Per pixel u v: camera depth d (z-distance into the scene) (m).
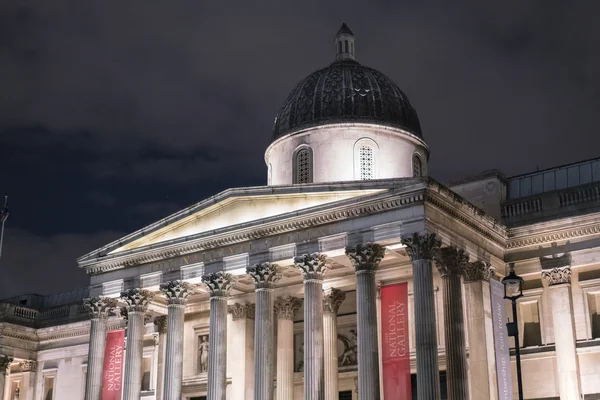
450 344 41.47
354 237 42.25
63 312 69.94
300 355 52.66
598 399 43.62
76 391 65.81
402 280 48.16
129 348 49.72
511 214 49.19
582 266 45.72
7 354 67.44
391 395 39.53
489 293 45.28
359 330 40.62
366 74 56.12
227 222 48.03
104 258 52.34
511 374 46.31
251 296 53.88
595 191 46.72
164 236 50.78
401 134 54.19
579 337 45.06
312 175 52.94
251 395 52.78
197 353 56.09
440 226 41.50
